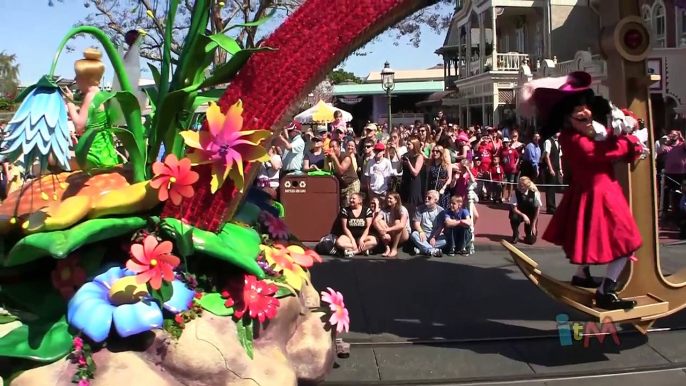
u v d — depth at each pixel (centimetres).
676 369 438
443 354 466
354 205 872
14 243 311
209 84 340
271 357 324
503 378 423
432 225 868
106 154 380
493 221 1177
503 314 566
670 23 1981
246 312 322
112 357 284
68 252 283
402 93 4569
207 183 335
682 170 1084
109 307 289
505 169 1462
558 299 465
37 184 324
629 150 441
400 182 1263
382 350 475
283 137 1006
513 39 3206
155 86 383
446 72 4191
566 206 469
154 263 296
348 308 592
